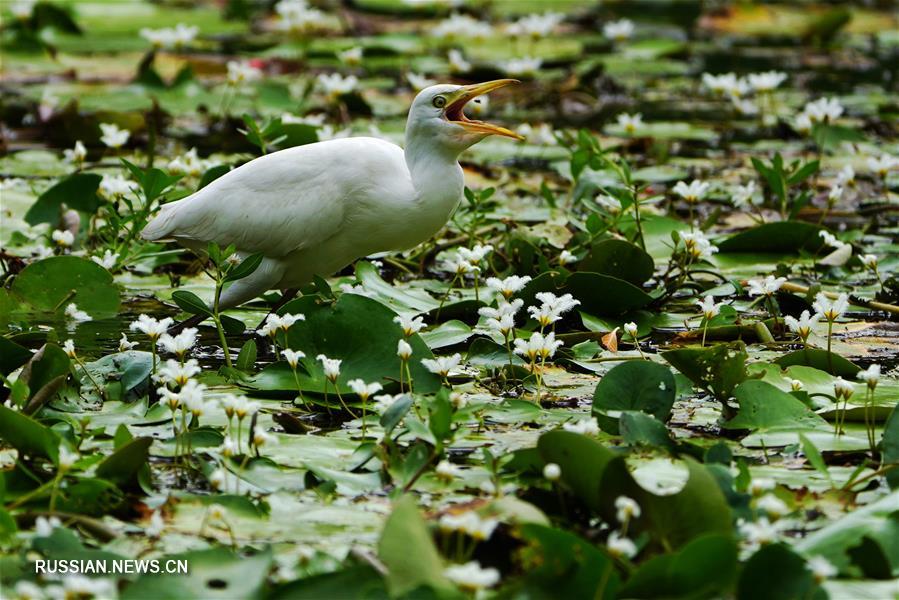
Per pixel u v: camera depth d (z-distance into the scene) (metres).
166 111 19.16
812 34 28.39
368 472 7.58
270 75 23.16
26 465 7.36
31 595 5.65
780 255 13.17
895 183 16.47
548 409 8.72
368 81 22.89
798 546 6.52
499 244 12.55
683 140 19.31
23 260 12.41
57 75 22.64
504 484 7.32
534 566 6.08
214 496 7.02
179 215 10.21
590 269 11.35
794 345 10.27
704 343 10.08
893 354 10.09
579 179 14.48
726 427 8.34
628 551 5.91
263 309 11.41
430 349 9.51
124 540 6.61
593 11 32.78
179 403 7.93
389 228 10.28
